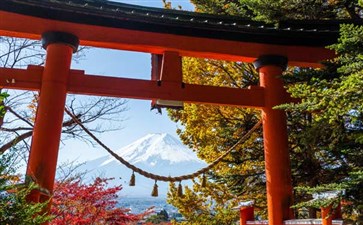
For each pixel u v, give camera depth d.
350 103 3.75
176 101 6.47
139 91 6.32
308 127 6.72
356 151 5.58
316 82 4.42
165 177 6.41
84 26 6.36
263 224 6.78
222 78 10.38
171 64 6.67
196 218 11.38
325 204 4.16
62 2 6.02
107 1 6.85
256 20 7.32
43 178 5.26
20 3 5.86
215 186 11.14
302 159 8.89
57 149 5.59
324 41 7.08
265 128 6.68
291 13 7.95
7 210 3.48
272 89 6.81
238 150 9.90
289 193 6.23
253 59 7.21
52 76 5.88
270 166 6.40
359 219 4.70
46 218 3.85
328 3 8.23
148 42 6.70
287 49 7.14
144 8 7.07
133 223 8.63
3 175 3.57
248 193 10.47
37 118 5.66
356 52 4.26
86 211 7.73
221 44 6.99
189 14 7.20
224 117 10.01
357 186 4.09
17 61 9.22
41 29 6.22
